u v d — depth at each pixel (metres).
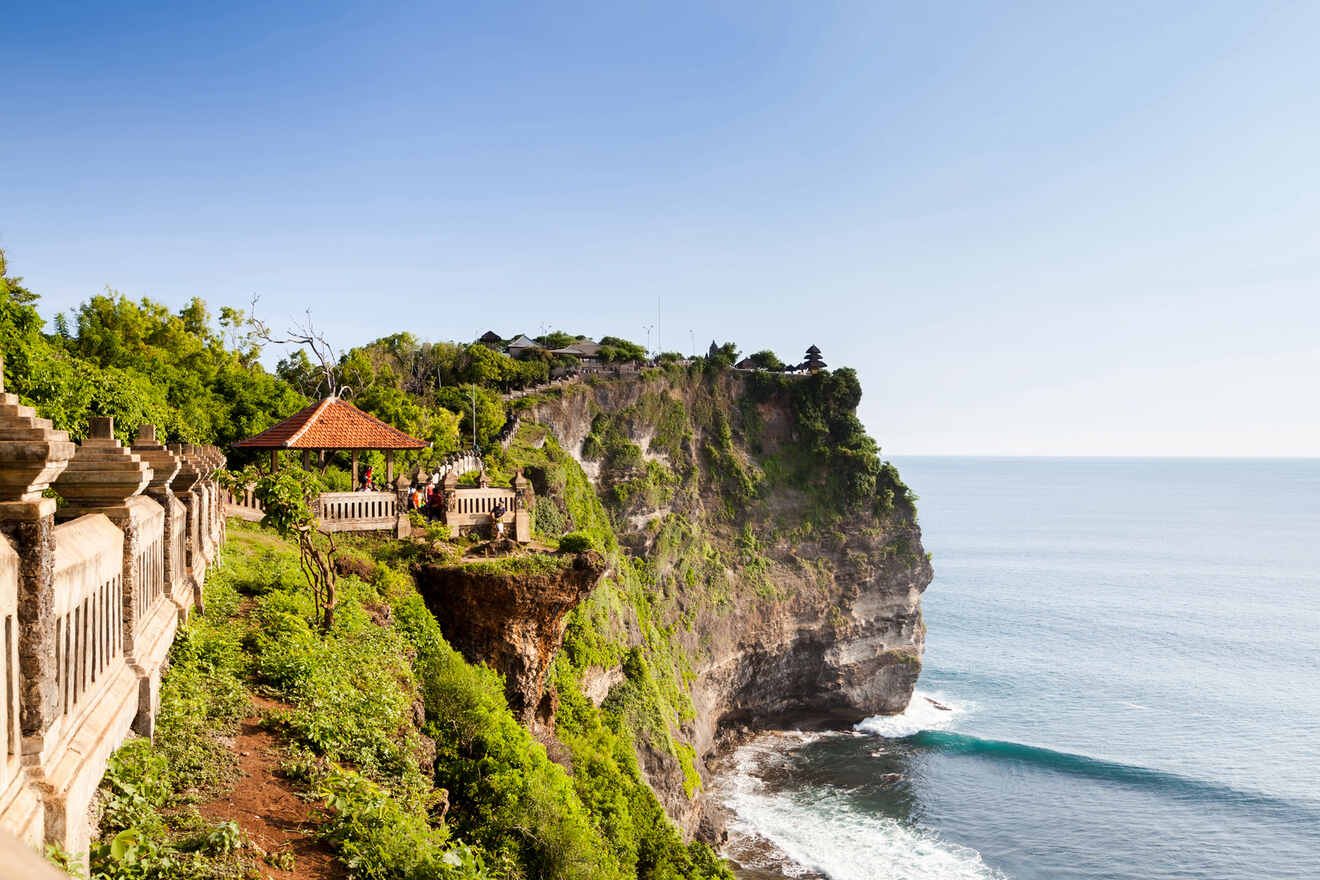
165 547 15.41
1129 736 74.88
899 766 69.50
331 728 15.55
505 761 22.53
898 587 92.88
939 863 52.28
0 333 27.45
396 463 49.47
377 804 12.84
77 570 9.12
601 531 71.12
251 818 11.98
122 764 10.85
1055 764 68.56
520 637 31.55
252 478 24.20
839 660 88.62
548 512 63.19
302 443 33.44
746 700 84.88
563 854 21.36
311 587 23.84
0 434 7.34
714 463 93.12
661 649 65.69
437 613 30.62
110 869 9.09
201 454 20.86
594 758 36.94
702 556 85.00
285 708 16.05
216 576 22.09
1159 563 178.50
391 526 32.78
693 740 63.03
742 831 56.53
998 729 78.50
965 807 60.88
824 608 89.38
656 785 47.84
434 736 21.91
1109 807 60.53
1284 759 68.56
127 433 31.34
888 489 95.31
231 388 49.41
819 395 97.62
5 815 6.74
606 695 47.75
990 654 103.94
